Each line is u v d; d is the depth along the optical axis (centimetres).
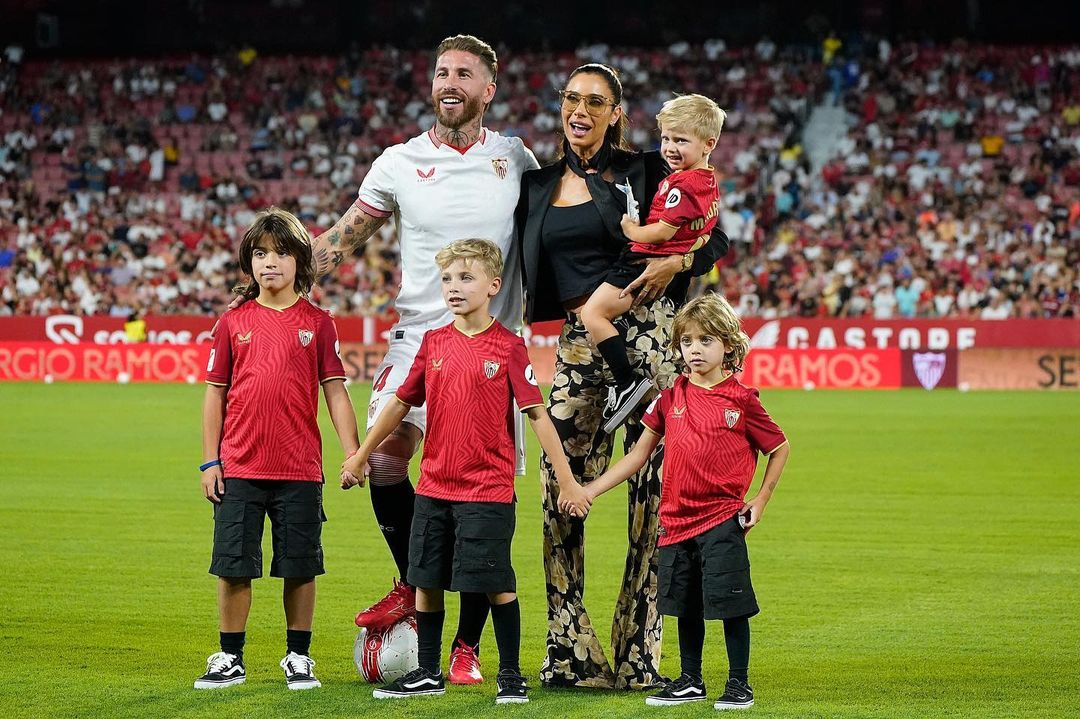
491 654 634
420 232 607
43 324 2834
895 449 1575
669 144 563
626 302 560
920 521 1061
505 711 512
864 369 2605
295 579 550
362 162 3600
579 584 573
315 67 3909
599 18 3953
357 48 3972
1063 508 1132
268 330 550
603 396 579
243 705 517
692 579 530
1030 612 728
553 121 3672
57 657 611
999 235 3127
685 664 534
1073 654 628
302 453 550
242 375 548
